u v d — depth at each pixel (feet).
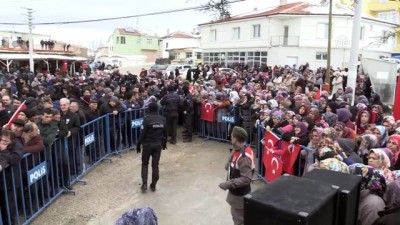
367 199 11.82
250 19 131.03
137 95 37.17
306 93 41.45
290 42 122.52
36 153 20.39
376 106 30.17
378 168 14.66
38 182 21.03
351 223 9.43
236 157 15.55
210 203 22.36
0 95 34.78
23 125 20.03
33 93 38.63
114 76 77.05
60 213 21.01
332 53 120.98
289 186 8.80
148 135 24.16
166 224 19.63
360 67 70.74
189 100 39.11
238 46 138.21
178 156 33.14
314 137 20.13
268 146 24.86
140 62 231.30
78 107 27.63
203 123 40.50
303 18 119.34
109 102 33.06
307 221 7.29
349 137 21.99
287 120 26.91
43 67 131.85
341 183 9.57
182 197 23.38
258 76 76.79
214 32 151.23
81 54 172.04
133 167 29.84
